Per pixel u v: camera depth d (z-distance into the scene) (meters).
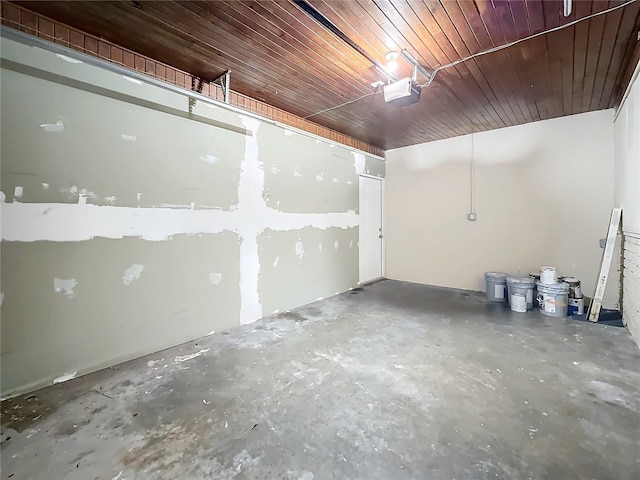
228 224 3.45
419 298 4.74
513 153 4.71
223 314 3.41
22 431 1.77
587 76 3.06
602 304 4.02
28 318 2.19
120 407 2.00
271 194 3.94
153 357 2.74
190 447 1.64
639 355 2.67
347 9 2.10
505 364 2.54
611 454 1.55
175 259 3.00
